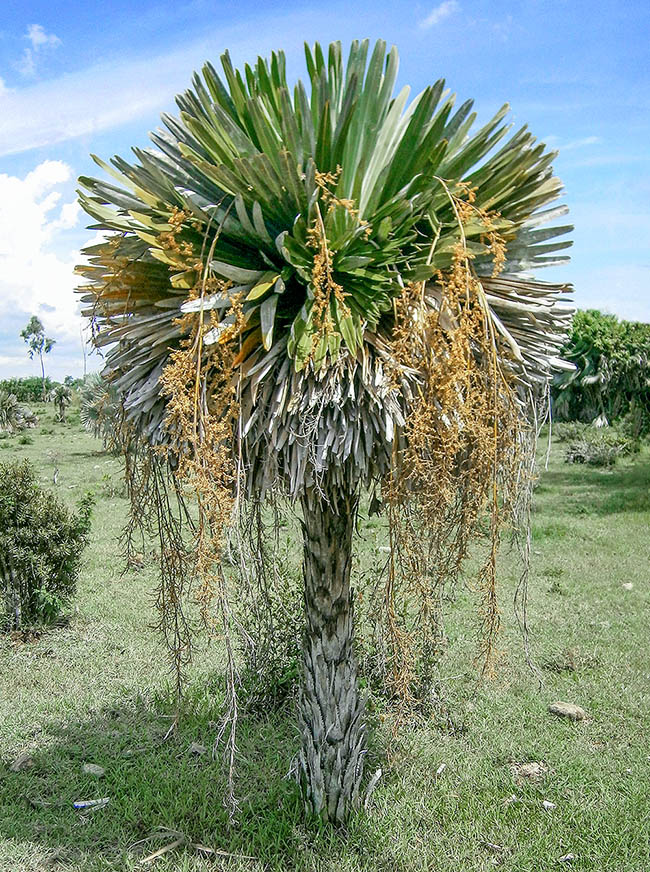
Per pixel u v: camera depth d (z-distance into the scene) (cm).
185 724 509
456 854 367
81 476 1983
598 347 2884
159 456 307
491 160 271
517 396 313
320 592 359
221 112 243
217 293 255
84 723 520
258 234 261
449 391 244
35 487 762
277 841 369
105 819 403
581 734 509
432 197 259
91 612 781
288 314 271
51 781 440
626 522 1281
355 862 353
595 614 774
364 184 276
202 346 253
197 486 242
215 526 245
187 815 407
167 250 255
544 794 428
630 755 475
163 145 285
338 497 321
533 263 290
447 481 253
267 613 467
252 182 248
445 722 514
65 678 605
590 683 594
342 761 376
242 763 457
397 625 309
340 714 372
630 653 658
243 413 265
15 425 3888
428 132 255
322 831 372
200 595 254
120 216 279
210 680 580
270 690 529
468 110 269
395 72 276
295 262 252
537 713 537
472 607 771
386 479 280
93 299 298
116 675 612
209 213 262
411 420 249
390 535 281
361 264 249
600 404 2941
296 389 253
